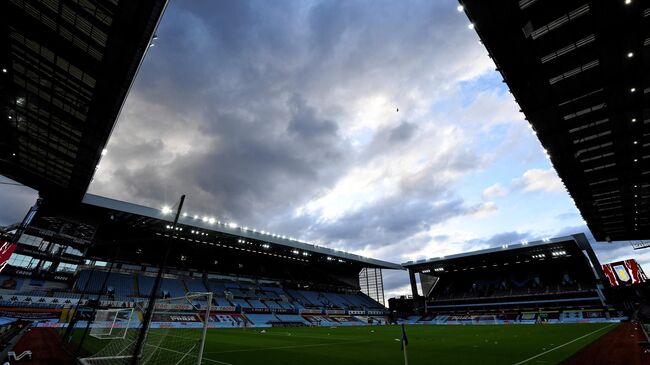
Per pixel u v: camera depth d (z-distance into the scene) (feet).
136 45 57.52
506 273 259.80
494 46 58.08
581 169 93.04
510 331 111.55
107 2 50.80
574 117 72.38
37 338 61.05
